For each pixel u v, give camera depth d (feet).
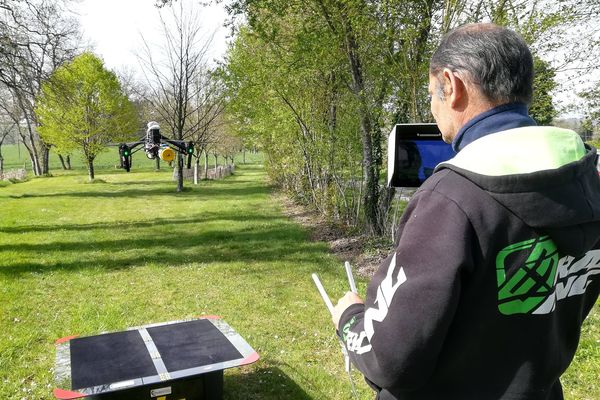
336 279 23.41
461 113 3.80
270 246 31.42
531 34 19.75
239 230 37.86
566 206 3.30
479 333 3.42
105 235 36.50
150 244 32.81
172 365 9.93
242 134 67.97
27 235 36.70
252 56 40.57
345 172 36.11
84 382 9.18
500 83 3.57
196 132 85.56
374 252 27.40
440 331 3.21
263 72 36.50
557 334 3.81
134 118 98.07
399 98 25.75
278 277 23.99
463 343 3.44
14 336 16.35
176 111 74.23
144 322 17.83
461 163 3.49
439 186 3.49
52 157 206.69
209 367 9.82
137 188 80.07
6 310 19.13
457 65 3.70
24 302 20.20
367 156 30.12
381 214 29.84
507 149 3.41
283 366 14.02
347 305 4.33
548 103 22.39
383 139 30.68
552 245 3.43
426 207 3.48
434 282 3.21
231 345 10.95
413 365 3.24
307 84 36.29
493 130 3.60
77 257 28.73
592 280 4.15
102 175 119.44
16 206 56.24
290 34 31.94
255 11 29.27
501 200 3.27
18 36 46.01
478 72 3.60
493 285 3.35
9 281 23.38
